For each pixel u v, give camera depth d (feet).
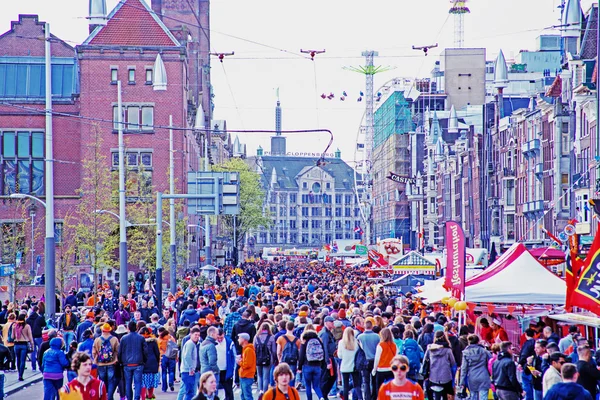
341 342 122.31
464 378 108.58
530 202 434.30
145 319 185.98
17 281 280.51
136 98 473.26
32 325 176.24
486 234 524.93
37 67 476.95
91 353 122.52
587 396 77.87
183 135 481.87
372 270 381.19
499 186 501.15
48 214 192.24
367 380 121.70
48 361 117.08
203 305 186.50
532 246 434.30
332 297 214.48
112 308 216.95
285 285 303.89
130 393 122.83
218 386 126.31
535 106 459.32
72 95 470.39
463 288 146.30
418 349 118.21
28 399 136.87
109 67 472.85
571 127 373.40
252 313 150.00
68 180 464.24
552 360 96.32
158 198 244.63
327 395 126.41
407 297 234.79
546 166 416.05
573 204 364.17
